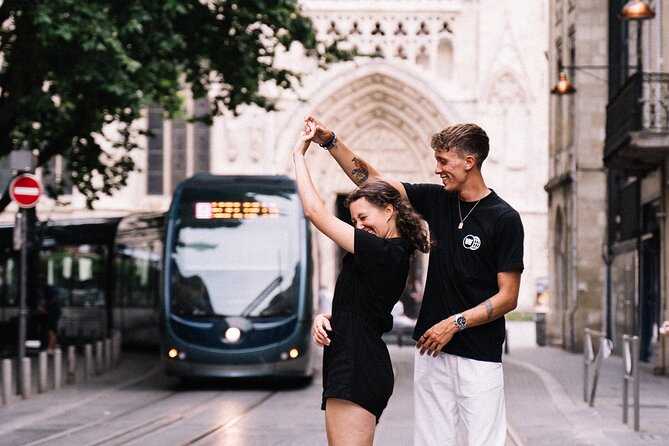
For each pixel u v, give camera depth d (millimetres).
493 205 6305
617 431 13953
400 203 6094
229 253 21094
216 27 24344
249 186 21672
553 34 37000
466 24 50469
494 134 50125
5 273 33562
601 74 32156
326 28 50000
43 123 26609
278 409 17078
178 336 20688
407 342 37812
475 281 6270
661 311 23844
